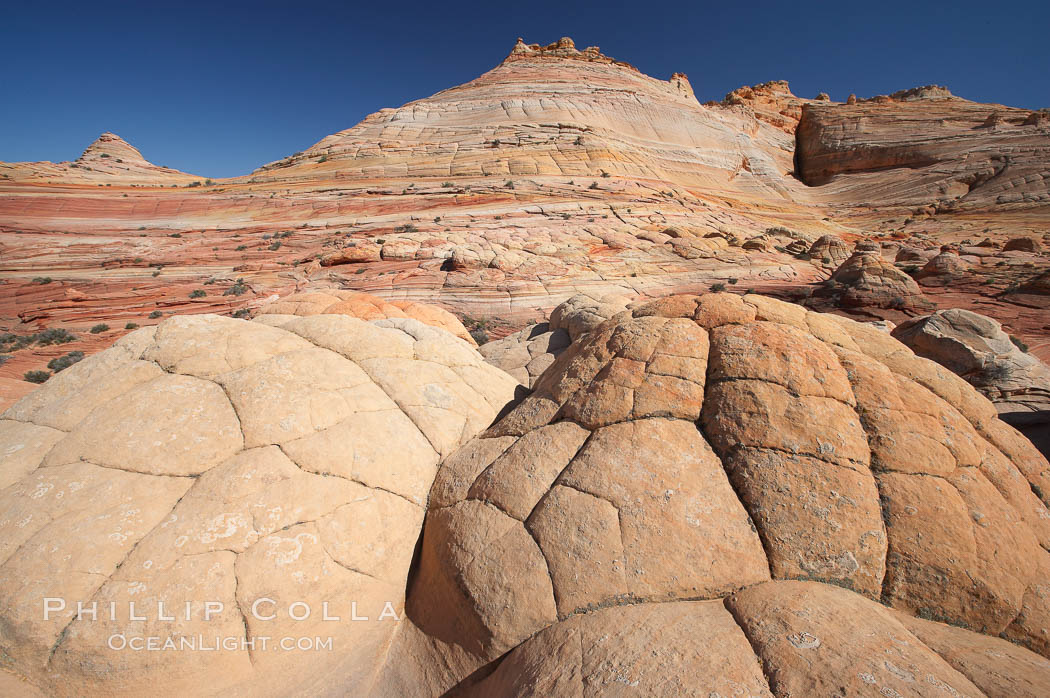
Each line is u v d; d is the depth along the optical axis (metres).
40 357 22.39
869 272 31.27
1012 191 73.25
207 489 3.76
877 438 3.66
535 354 9.98
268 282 34.69
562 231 46.53
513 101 88.62
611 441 3.90
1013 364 13.19
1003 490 3.67
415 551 4.28
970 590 3.19
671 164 86.88
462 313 30.72
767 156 102.12
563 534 3.47
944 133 89.69
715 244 46.44
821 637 2.64
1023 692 2.40
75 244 41.44
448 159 72.94
